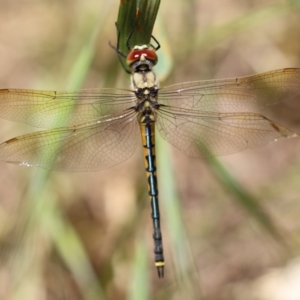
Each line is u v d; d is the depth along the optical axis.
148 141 0.52
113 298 0.54
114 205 0.56
